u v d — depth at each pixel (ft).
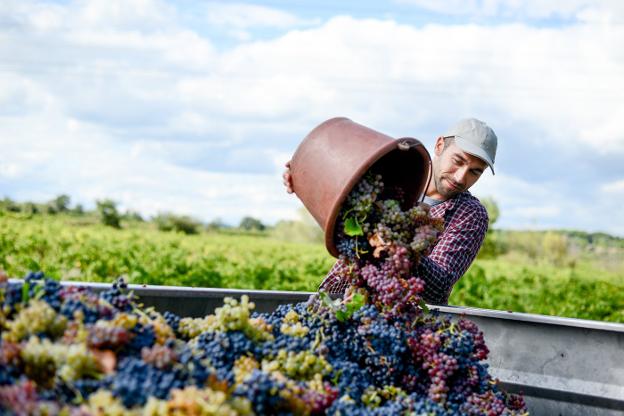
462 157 13.42
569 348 11.96
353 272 10.44
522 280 67.41
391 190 11.27
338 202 10.09
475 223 13.43
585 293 60.34
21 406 6.23
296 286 47.75
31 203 107.34
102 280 42.88
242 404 7.11
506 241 130.72
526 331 12.25
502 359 12.34
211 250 72.90
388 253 10.28
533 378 12.09
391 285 9.94
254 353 8.70
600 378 11.73
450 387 9.77
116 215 105.50
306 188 10.75
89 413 6.37
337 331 9.70
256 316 10.25
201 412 6.54
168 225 115.44
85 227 86.84
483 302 48.85
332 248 10.57
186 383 7.13
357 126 10.93
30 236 60.03
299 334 9.36
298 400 7.75
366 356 9.67
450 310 12.51
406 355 9.78
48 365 7.06
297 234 138.10
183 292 11.25
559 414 11.93
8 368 6.88
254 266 56.03
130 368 6.96
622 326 11.59
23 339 7.39
